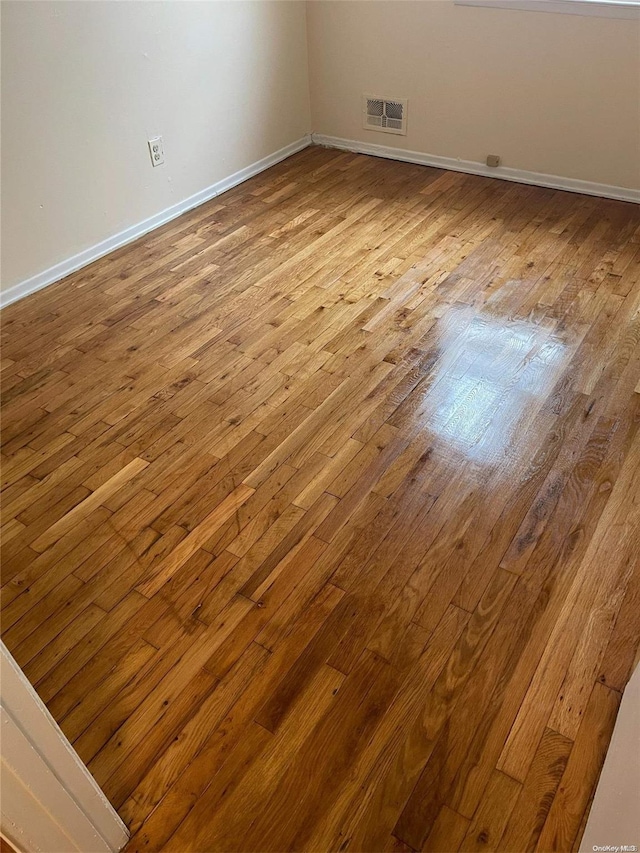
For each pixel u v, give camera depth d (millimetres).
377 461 1963
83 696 1446
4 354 2482
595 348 2350
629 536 1708
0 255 2678
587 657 1461
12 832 946
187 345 2479
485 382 2229
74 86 2689
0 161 2537
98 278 2912
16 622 1596
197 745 1355
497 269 2814
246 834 1230
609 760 1222
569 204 3301
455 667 1458
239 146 3648
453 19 3262
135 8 2797
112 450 2055
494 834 1209
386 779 1287
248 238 3166
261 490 1895
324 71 3863
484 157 3586
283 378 2293
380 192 3543
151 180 3201
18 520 1849
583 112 3170
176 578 1675
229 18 3264
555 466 1914
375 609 1580
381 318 2557
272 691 1435
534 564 1659
